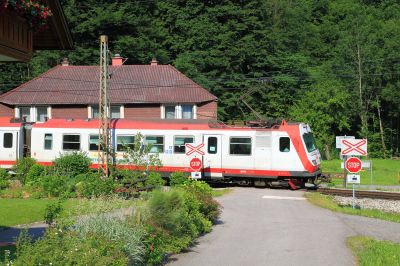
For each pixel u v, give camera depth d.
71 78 50.16
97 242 9.72
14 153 35.50
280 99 65.88
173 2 67.19
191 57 62.75
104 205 13.27
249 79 64.31
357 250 13.80
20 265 8.16
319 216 20.53
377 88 73.56
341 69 73.00
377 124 76.69
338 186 35.53
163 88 48.41
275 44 70.00
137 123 33.22
